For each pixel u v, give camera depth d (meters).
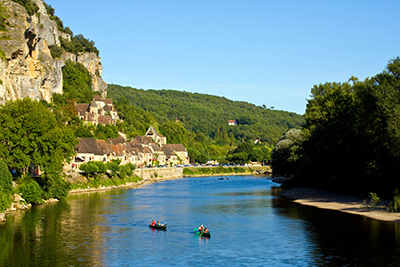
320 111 124.69
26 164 88.88
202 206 95.44
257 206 95.00
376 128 90.56
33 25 158.12
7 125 86.94
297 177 151.62
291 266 49.00
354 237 61.44
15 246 57.44
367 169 90.94
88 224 72.50
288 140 158.88
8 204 80.88
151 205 96.56
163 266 49.31
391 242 58.22
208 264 49.97
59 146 96.06
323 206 91.56
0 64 114.38
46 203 96.88
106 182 136.75
